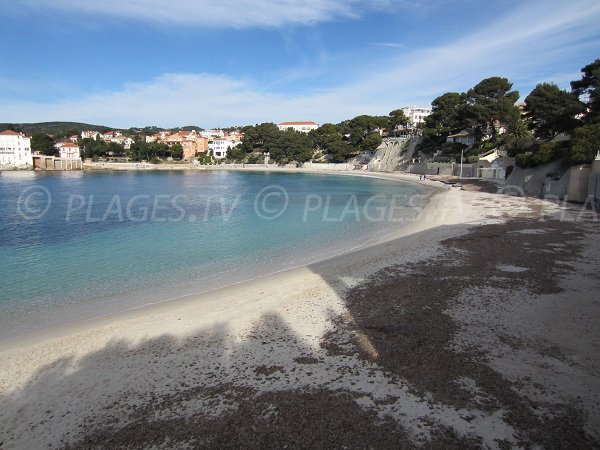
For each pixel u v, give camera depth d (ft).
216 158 594.65
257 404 23.98
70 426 22.80
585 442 19.94
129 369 29.07
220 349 31.71
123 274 57.31
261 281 51.44
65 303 45.44
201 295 46.47
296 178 342.23
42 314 41.98
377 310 38.58
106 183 278.67
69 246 77.15
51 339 34.76
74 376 28.35
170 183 281.13
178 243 79.15
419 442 20.24
